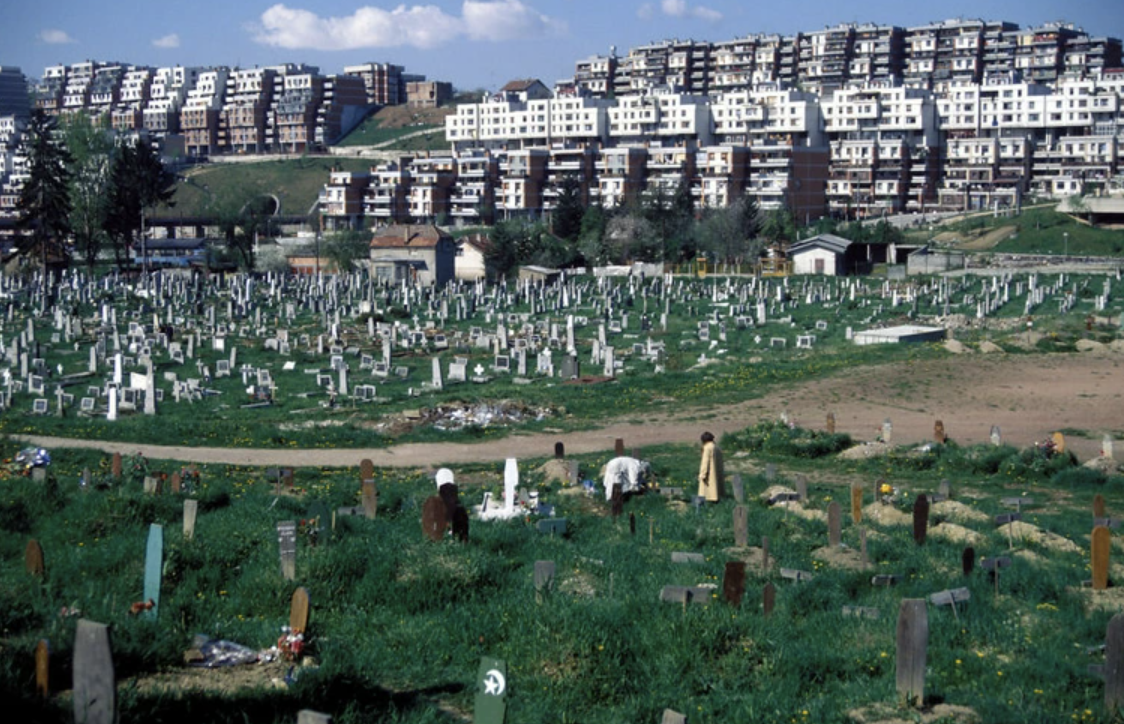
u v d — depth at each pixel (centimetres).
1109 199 16400
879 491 3158
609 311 9825
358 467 3950
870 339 7294
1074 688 1703
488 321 9606
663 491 3294
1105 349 6488
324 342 7738
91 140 15912
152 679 1583
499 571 2212
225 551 2219
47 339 8119
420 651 1797
